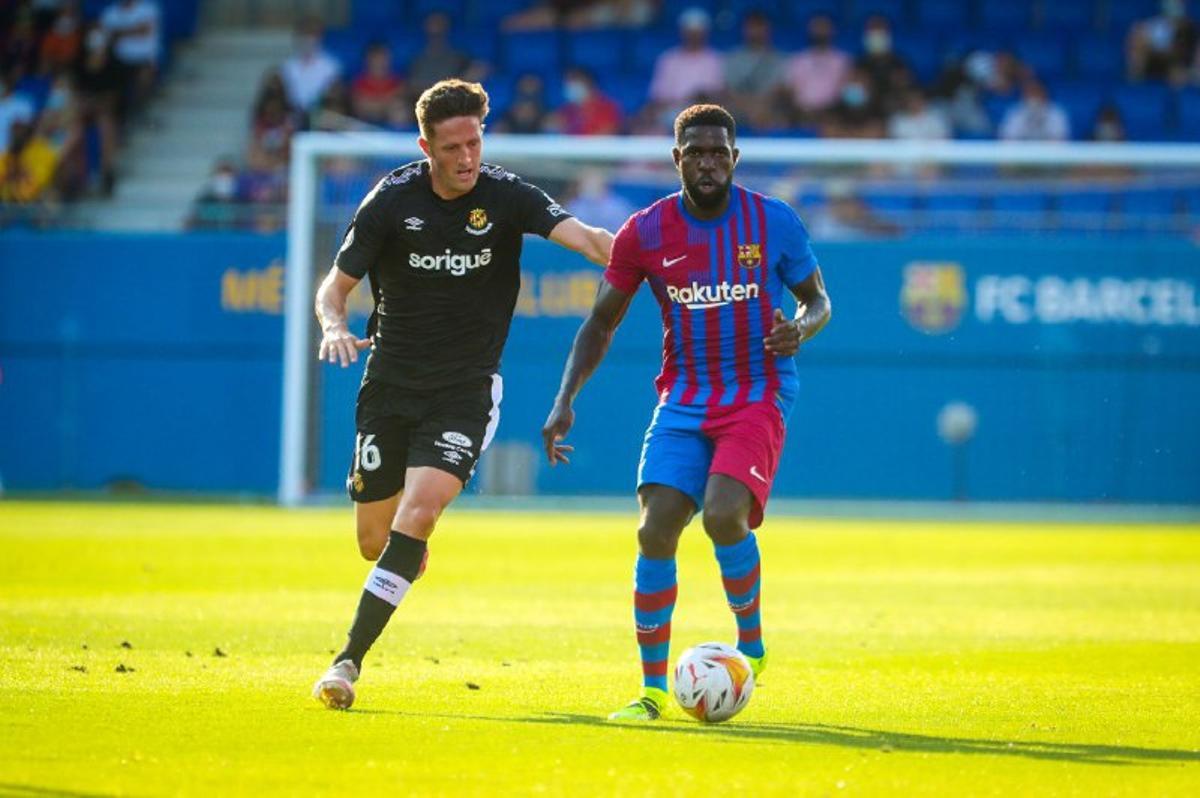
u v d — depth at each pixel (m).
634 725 22.69
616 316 25.52
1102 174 84.38
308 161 78.44
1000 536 64.88
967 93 90.50
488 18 101.44
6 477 85.25
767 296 24.70
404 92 91.31
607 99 89.56
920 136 88.88
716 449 24.39
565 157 79.94
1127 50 96.38
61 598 39.69
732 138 24.27
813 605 40.84
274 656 29.69
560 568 49.91
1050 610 40.19
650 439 24.62
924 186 85.00
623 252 25.02
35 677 26.33
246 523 65.81
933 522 72.56
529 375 81.56
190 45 100.94
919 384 80.06
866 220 82.50
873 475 80.12
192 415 84.00
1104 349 79.50
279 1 103.44
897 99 89.75
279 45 100.75
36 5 95.12
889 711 24.44
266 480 83.44
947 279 80.00
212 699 24.38
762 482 24.25
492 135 88.44
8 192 90.94
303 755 20.08
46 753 20.02
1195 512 79.50
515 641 32.69
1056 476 79.69
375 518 26.78
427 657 30.06
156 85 98.31
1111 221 80.75
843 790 18.42
